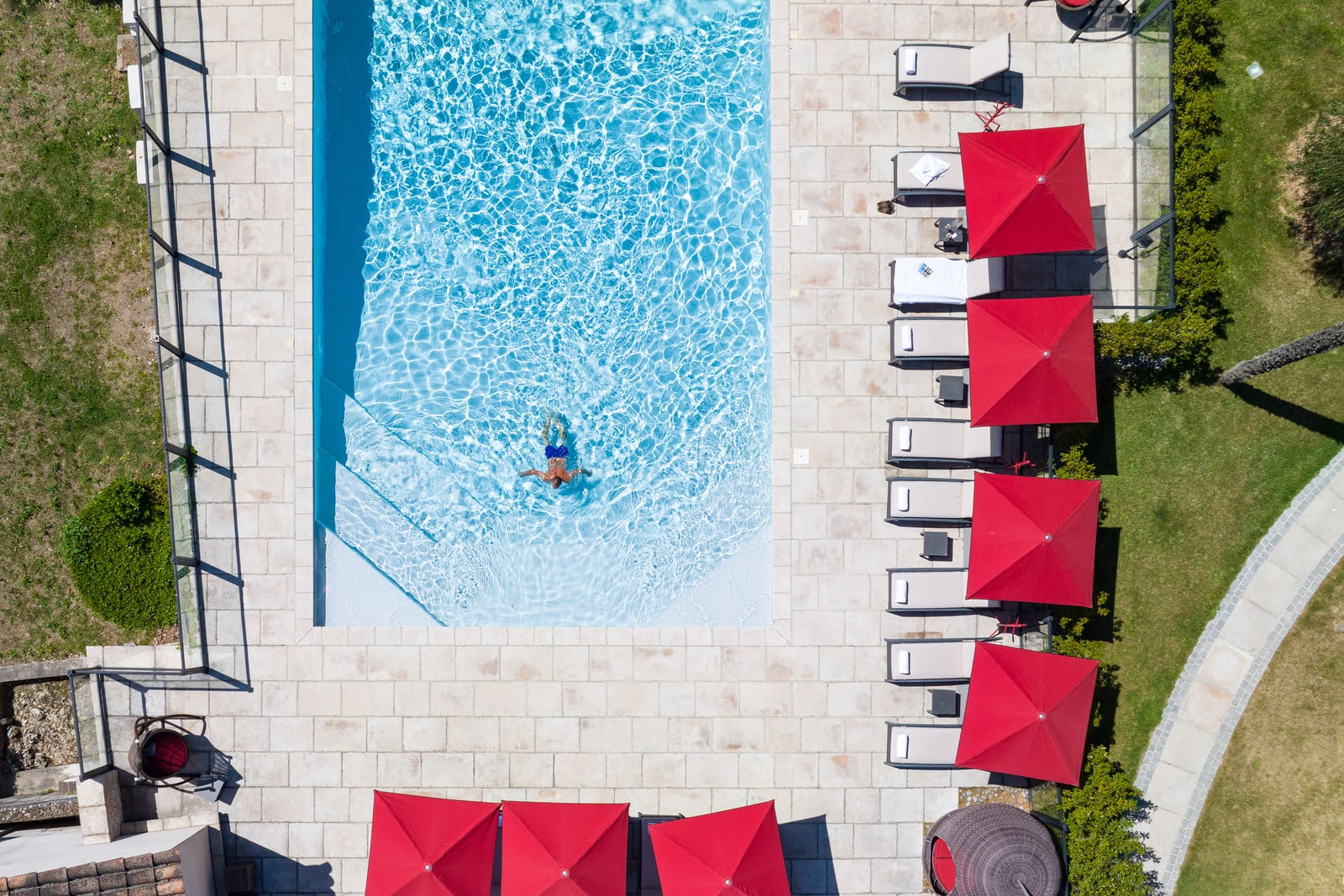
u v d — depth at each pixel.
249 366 13.23
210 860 12.95
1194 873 13.02
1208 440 13.30
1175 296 12.88
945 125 13.42
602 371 13.88
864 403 13.36
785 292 13.37
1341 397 13.23
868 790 13.19
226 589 13.16
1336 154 12.40
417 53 13.78
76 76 13.38
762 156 13.83
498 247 13.87
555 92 13.85
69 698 13.23
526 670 13.14
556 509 13.77
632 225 13.90
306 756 13.09
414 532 13.62
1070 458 12.91
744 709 13.20
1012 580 11.85
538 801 12.96
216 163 13.23
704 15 13.83
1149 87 13.09
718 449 13.78
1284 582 13.22
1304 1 13.36
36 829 13.10
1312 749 13.05
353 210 13.77
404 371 13.82
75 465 13.27
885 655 13.24
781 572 13.27
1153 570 13.27
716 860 11.31
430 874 11.20
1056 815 12.73
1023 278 13.34
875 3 13.40
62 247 13.39
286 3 13.22
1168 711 13.20
